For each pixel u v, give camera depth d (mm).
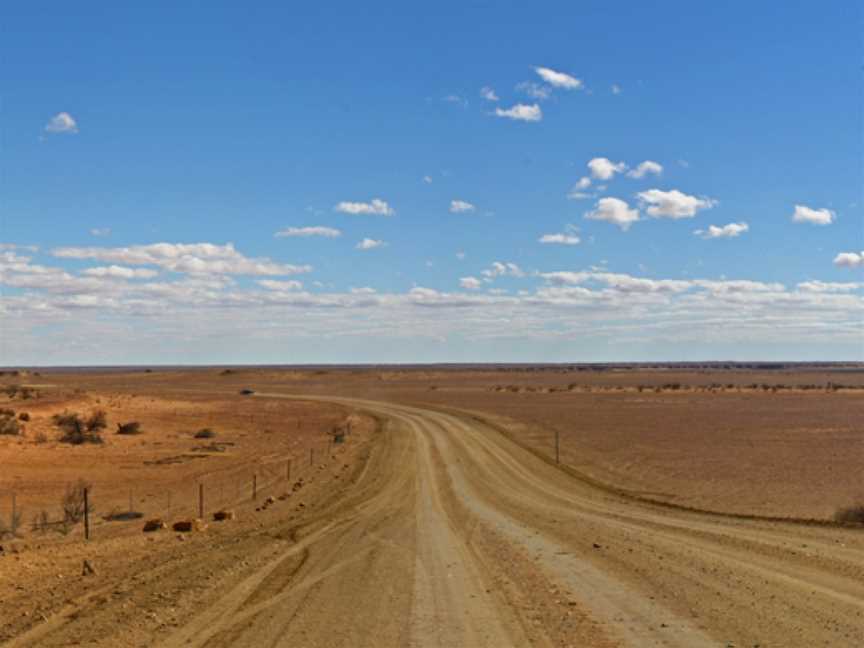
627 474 48812
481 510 33500
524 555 21859
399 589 17562
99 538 27750
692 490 41719
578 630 13906
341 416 102375
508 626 14305
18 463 52250
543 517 31109
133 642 13445
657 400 131000
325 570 19875
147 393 158000
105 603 16312
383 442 69875
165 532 28547
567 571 19391
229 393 162750
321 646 13141
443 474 48344
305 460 58188
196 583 18203
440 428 82812
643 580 18094
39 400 96312
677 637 13297
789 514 33219
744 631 13594
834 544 22797
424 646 13102
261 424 92500
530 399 136500
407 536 25875
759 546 22547
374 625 14492
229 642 13398
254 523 30500
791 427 80125
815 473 47469
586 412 103875
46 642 13508
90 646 13172
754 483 43844
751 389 171500
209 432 77375
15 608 16172
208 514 34812
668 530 26609
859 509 29500
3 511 35906
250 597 16812
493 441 69438
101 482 46750
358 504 35719
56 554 22891
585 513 32531
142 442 70188
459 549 23109
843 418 90875
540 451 62062
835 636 13211
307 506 35594
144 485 45875
